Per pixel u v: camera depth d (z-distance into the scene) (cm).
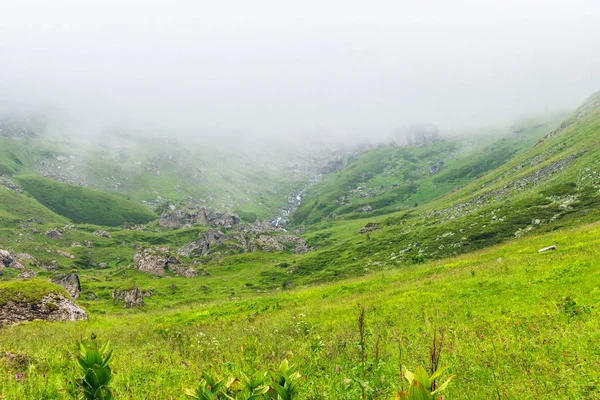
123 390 755
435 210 15975
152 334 2047
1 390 717
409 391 203
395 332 1475
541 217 7812
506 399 717
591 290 1723
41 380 780
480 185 17588
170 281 11406
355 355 1003
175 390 794
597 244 2756
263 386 316
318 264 11869
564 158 11969
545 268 2377
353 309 2383
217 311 3462
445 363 926
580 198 7925
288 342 1347
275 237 18700
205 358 1164
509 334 1241
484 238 7975
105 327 2919
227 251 17300
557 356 959
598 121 14138
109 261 19662
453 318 1730
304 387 679
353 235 18375
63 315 3572
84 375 321
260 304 3469
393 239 11862
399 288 2905
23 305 3444
